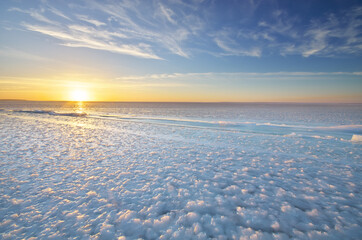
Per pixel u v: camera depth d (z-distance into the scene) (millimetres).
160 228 2605
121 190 3705
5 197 3340
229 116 26000
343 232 2527
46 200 3271
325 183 4125
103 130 11617
